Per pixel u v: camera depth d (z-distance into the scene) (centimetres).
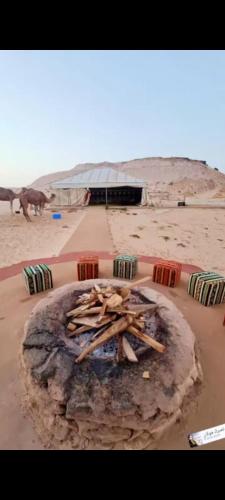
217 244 1223
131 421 271
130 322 395
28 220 1800
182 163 8869
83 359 342
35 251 1037
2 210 2672
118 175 2992
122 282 584
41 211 2167
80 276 702
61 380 308
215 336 464
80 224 1639
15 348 427
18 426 300
